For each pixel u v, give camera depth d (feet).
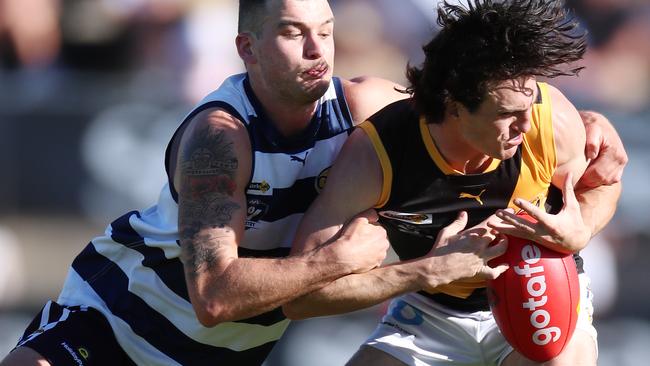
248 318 50.42
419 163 46.57
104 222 87.97
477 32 44.60
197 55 100.17
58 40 101.30
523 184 47.14
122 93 88.69
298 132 48.14
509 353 51.34
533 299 46.68
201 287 45.52
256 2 46.50
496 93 43.83
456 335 52.65
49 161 87.92
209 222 46.09
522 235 46.03
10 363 49.85
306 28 46.03
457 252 45.60
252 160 47.16
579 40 45.75
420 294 53.01
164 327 51.11
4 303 87.61
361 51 103.71
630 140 84.89
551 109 47.29
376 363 52.44
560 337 47.24
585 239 46.85
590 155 49.73
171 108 88.94
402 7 105.60
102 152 87.86
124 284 51.70
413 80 46.93
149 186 87.30
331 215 46.39
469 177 46.68
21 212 88.28
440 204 47.34
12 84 88.22
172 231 49.78
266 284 44.78
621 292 84.02
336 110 49.19
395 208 47.47
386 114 47.50
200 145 46.70
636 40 106.93
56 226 88.33
